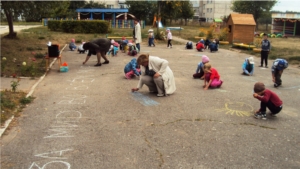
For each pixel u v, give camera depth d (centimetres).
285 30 4094
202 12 7425
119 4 6019
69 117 552
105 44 1127
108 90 751
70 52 1534
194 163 388
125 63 1183
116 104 634
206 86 779
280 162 396
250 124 531
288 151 428
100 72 993
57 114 568
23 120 534
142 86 757
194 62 1276
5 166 376
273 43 2509
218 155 411
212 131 494
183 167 378
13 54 1309
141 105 629
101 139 457
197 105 635
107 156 404
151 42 1941
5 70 950
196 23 6191
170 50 1742
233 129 505
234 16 2211
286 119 562
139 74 905
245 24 2150
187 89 775
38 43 1845
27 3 1392
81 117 553
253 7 5131
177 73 1007
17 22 5278
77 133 480
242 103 657
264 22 5334
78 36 2430
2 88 746
